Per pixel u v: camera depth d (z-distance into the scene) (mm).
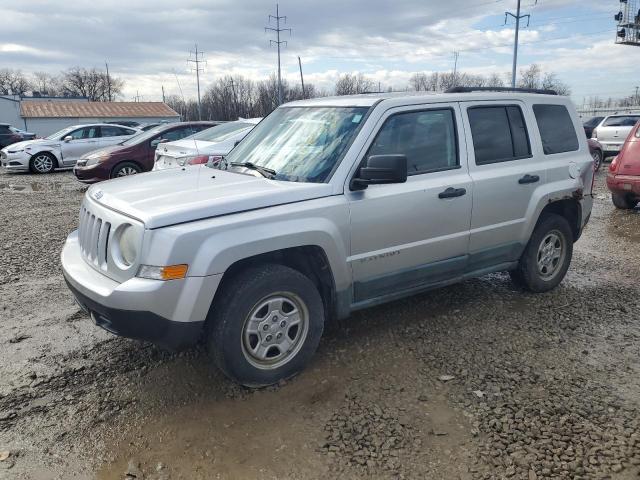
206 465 2844
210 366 3859
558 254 5434
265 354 3547
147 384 3633
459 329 4516
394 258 4070
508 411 3311
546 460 2869
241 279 3389
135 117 62781
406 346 4195
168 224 3133
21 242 7363
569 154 5363
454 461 2869
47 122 57969
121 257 3287
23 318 4711
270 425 3184
